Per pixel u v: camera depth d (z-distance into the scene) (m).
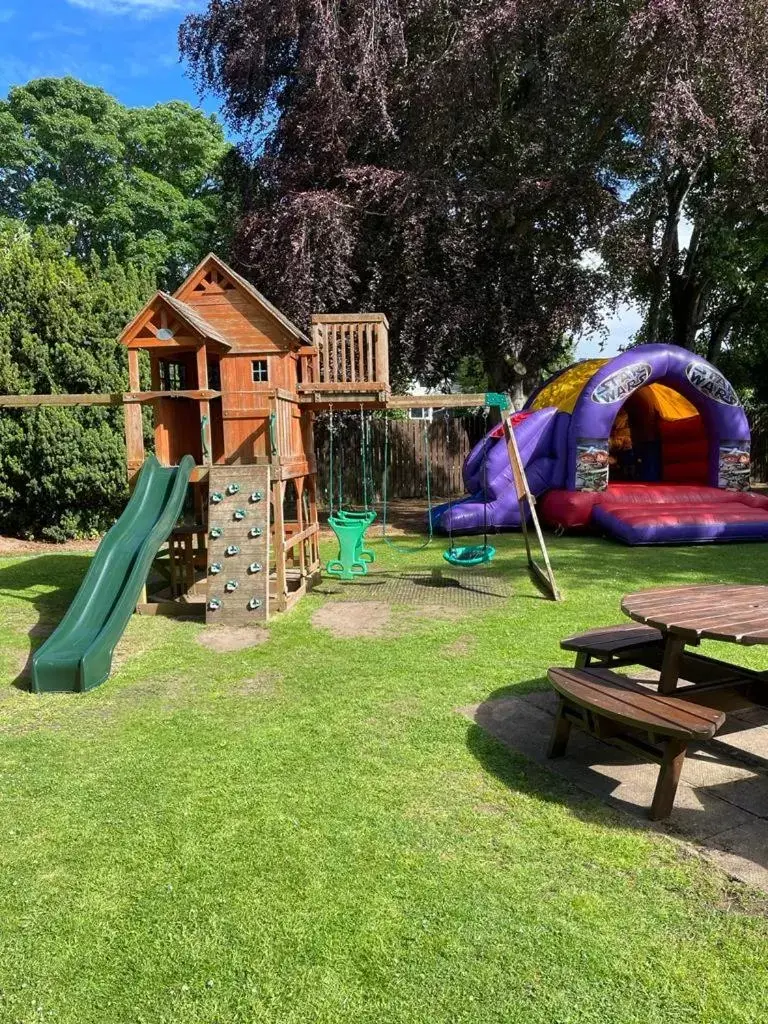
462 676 5.16
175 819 3.27
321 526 14.08
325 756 3.89
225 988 2.26
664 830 3.14
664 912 2.60
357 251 14.41
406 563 9.88
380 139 14.55
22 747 4.11
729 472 12.62
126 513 7.07
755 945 2.43
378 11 13.15
